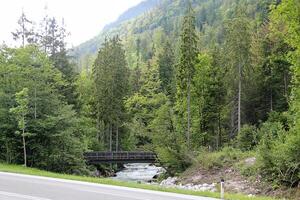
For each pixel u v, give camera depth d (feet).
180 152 135.54
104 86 199.31
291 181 91.56
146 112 160.76
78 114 174.70
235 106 173.88
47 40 180.55
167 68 236.63
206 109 174.40
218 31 380.37
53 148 133.08
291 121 104.94
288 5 82.28
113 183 71.67
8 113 127.34
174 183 127.44
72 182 69.67
